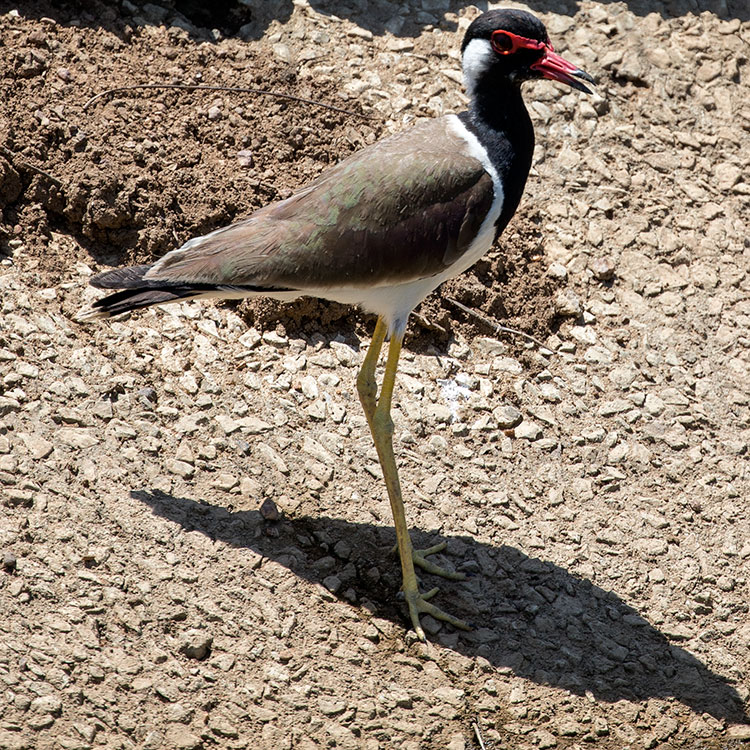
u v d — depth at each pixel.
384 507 10.82
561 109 14.38
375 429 10.09
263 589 9.80
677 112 14.79
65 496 10.01
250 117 13.46
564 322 12.79
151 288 9.82
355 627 9.77
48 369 10.94
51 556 9.55
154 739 8.69
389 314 10.27
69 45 13.60
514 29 10.03
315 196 9.95
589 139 14.27
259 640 9.47
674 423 12.05
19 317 11.26
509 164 10.19
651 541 11.01
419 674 9.60
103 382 10.99
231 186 12.66
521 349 12.46
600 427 11.90
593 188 13.86
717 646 10.34
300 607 9.76
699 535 11.13
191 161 12.83
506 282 12.84
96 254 12.16
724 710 9.85
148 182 12.35
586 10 15.51
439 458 11.34
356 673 9.45
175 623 9.41
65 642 9.06
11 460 10.12
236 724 8.92
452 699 9.47
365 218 9.80
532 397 12.05
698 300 13.12
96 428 10.62
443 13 15.20
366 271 9.85
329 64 14.34
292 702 9.14
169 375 11.31
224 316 12.03
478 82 10.24
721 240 13.68
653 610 10.52
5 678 8.74
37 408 10.60
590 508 11.22
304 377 11.69
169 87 13.44
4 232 11.80
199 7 14.80
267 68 14.05
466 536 10.78
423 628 9.95
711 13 15.86
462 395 11.90
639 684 9.93
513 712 9.52
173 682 9.05
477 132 10.20
